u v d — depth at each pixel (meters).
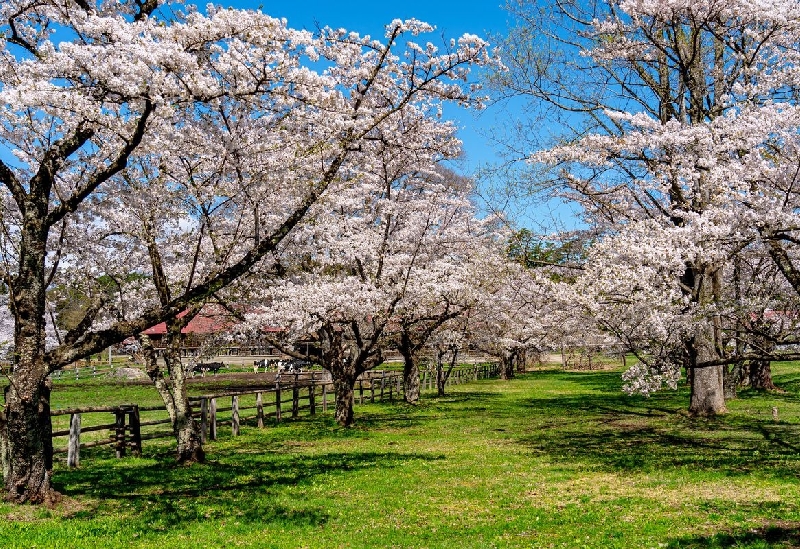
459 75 10.23
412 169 18.30
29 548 6.56
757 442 13.74
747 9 12.50
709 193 12.00
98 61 6.78
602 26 16.17
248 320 15.30
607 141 14.29
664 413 19.42
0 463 10.52
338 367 18.14
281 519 8.20
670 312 10.75
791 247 9.80
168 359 12.38
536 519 8.16
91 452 13.62
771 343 10.32
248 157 9.78
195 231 12.51
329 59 10.50
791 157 9.37
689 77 15.51
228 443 15.20
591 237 18.48
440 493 9.73
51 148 8.61
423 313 19.06
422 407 23.23
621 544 6.99
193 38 7.70
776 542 6.84
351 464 12.20
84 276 11.60
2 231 9.07
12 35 8.57
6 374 8.41
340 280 17.27
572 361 50.28
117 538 7.14
